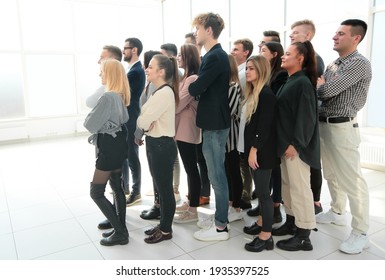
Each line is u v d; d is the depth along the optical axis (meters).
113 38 7.57
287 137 2.12
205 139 2.37
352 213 2.27
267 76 2.13
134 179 3.24
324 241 2.40
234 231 2.61
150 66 2.28
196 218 2.80
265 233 2.27
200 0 6.85
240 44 2.91
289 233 2.50
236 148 2.70
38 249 2.37
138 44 3.31
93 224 2.80
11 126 6.50
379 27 4.25
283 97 2.12
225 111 2.32
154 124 2.27
